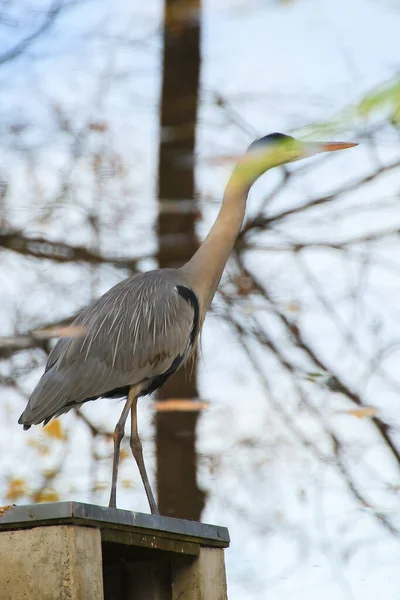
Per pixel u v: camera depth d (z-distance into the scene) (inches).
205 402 599.5
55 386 409.1
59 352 422.0
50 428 573.0
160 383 442.6
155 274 444.8
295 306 601.6
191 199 609.0
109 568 346.9
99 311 431.2
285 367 607.5
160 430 613.3
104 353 418.9
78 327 425.7
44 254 584.7
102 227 581.6
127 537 302.2
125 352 420.5
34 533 285.7
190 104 604.4
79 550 282.0
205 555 336.2
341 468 596.4
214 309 608.1
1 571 287.3
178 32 598.5
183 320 433.4
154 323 425.4
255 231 603.2
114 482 392.5
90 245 583.8
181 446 610.2
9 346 580.1
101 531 293.7
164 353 426.6
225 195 458.9
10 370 585.6
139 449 411.2
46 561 282.5
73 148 562.9
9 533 289.0
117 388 431.8
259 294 605.9
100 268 592.7
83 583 280.5
